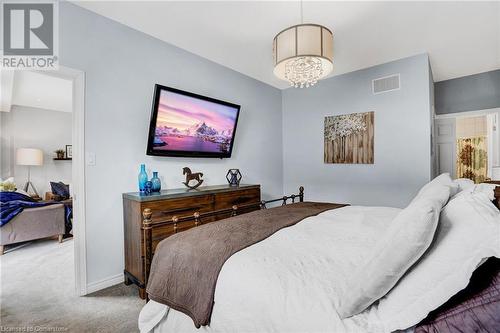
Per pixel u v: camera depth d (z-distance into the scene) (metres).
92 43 2.21
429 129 3.03
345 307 0.79
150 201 2.11
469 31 2.57
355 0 2.08
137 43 2.51
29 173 5.39
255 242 1.32
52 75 2.07
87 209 2.17
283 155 4.48
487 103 3.69
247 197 3.05
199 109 2.95
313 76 2.17
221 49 2.94
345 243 1.29
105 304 1.97
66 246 3.48
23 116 5.35
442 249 0.77
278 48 1.91
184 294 1.17
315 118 4.06
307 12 2.23
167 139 2.66
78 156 2.12
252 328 0.90
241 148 3.72
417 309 0.73
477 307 0.70
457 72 3.72
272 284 0.93
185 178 2.96
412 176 3.13
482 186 1.50
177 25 2.44
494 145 3.88
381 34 2.62
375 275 0.78
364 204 3.54
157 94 2.50
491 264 0.79
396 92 3.25
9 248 3.39
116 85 2.36
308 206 2.37
